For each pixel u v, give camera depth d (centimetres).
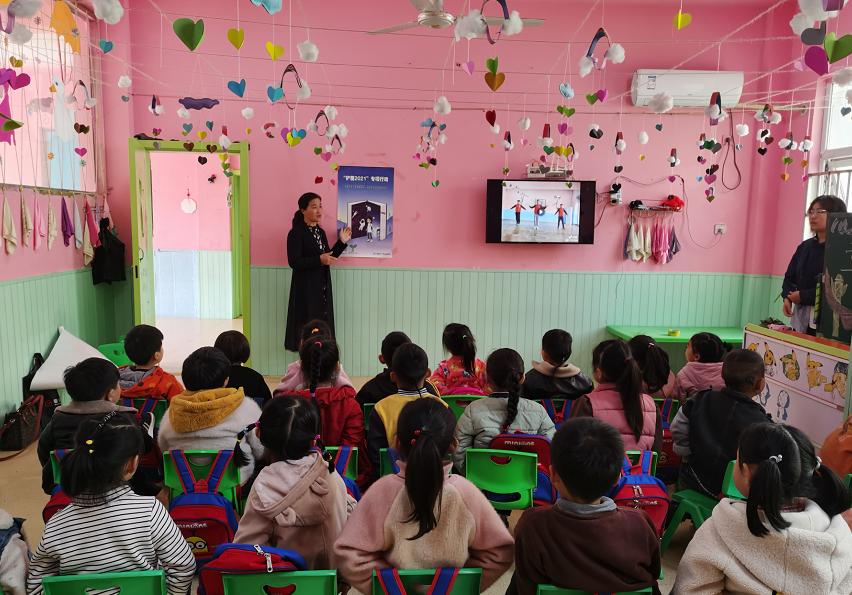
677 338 507
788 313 388
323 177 534
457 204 542
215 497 188
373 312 550
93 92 505
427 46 523
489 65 244
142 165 538
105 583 132
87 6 483
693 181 546
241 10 513
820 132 495
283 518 154
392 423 219
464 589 131
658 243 548
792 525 125
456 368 299
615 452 129
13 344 395
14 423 366
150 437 221
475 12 204
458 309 554
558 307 557
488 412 229
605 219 549
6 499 305
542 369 283
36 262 427
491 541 142
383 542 140
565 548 127
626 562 127
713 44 476
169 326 772
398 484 144
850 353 286
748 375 223
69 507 146
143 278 546
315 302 508
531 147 535
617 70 529
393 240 543
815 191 496
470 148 535
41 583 142
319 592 135
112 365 222
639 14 526
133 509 146
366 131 530
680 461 273
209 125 450
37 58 422
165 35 513
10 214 389
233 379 277
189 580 156
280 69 520
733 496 203
